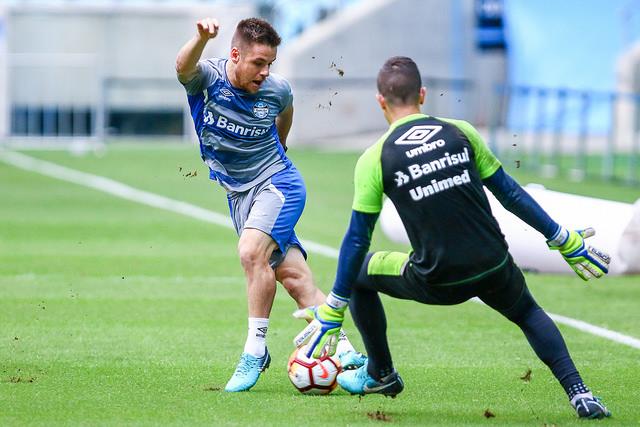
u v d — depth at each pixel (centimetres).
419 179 1645
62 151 9106
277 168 2061
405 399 1891
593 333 2620
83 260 3728
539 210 1709
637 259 3106
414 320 2758
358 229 1662
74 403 1809
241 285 3272
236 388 1936
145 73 10550
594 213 3178
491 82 10538
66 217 4981
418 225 1656
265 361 1978
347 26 10781
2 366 2127
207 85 1989
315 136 10556
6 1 10544
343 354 2011
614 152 8512
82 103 10281
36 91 10219
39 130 10231
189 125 10438
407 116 1706
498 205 3447
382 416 1731
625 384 2058
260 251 1989
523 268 3459
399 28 10781
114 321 2667
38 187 6300
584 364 2258
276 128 2100
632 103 10300
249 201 2059
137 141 10369
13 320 2655
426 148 1656
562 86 10800
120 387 1950
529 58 10869
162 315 2766
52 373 2064
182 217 5059
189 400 1847
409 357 2305
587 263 1739
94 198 5791
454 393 1952
